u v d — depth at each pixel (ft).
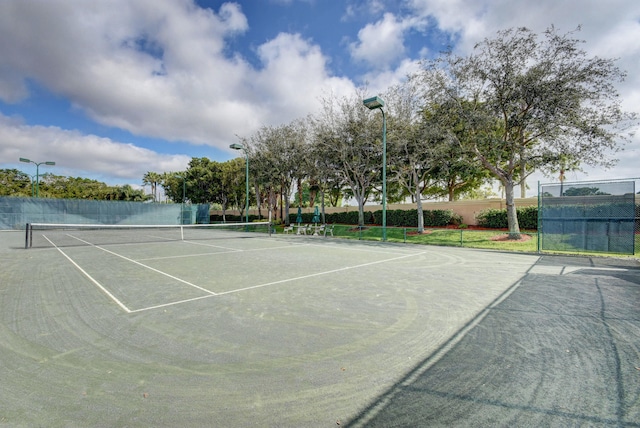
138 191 209.56
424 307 19.16
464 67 56.70
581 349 13.19
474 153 61.21
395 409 9.22
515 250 49.16
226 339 14.33
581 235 43.47
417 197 74.54
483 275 29.50
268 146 105.50
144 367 11.75
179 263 36.27
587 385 10.45
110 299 20.88
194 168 160.76
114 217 120.67
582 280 27.09
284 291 23.13
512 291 23.21
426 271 31.63
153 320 16.81
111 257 41.11
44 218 106.93
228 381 10.77
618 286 24.79
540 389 10.22
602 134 49.42
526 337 14.51
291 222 134.82
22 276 28.27
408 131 69.72
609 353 12.80
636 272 30.78
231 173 142.31
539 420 8.68
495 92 56.13
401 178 79.36
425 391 10.15
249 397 9.85
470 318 17.13
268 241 68.54
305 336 14.67
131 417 8.84
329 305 19.58
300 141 100.48
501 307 19.15
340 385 10.55
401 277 28.50
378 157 82.33
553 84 50.75
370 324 16.22
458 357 12.54
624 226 40.55
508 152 59.57
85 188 202.69
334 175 94.32
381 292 22.88
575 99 49.96
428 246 58.08
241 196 156.76
